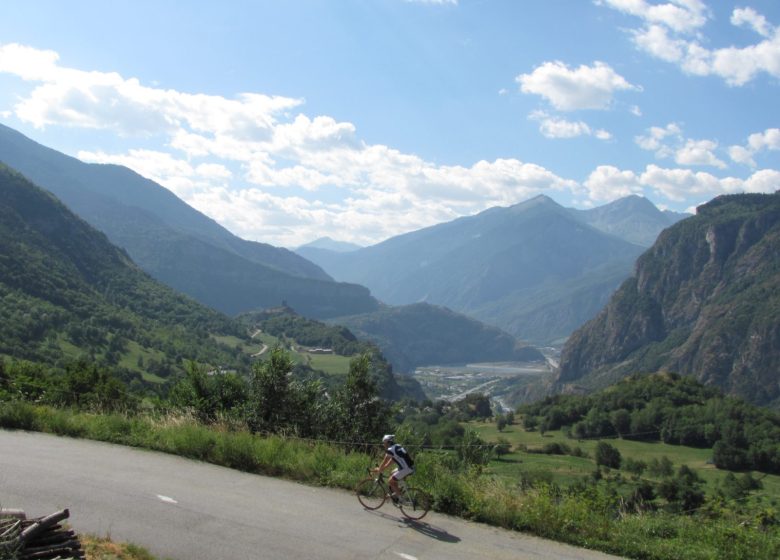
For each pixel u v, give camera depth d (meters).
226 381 20.27
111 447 14.88
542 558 10.16
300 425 18.83
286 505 11.69
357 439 19.09
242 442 14.67
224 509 11.06
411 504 11.87
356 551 9.75
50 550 7.61
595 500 12.77
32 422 16.19
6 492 10.71
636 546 10.75
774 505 12.41
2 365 22.58
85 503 10.59
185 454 14.73
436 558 9.76
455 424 61.78
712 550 10.70
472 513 11.99
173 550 9.04
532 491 12.90
